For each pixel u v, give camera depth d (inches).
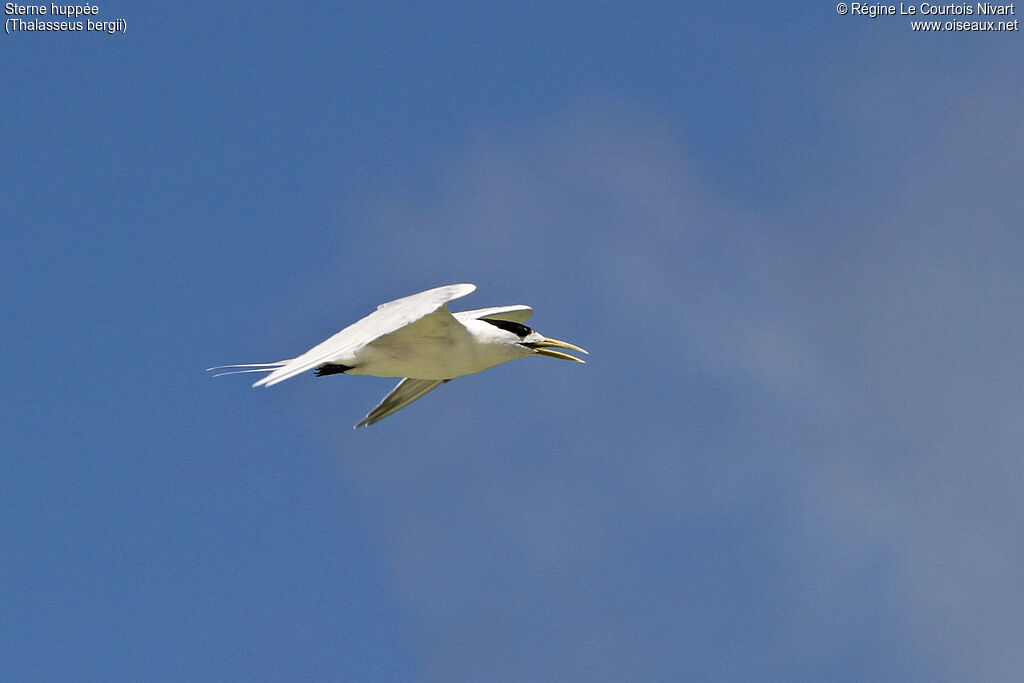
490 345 653.3
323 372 639.8
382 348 633.0
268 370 505.7
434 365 644.1
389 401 729.0
